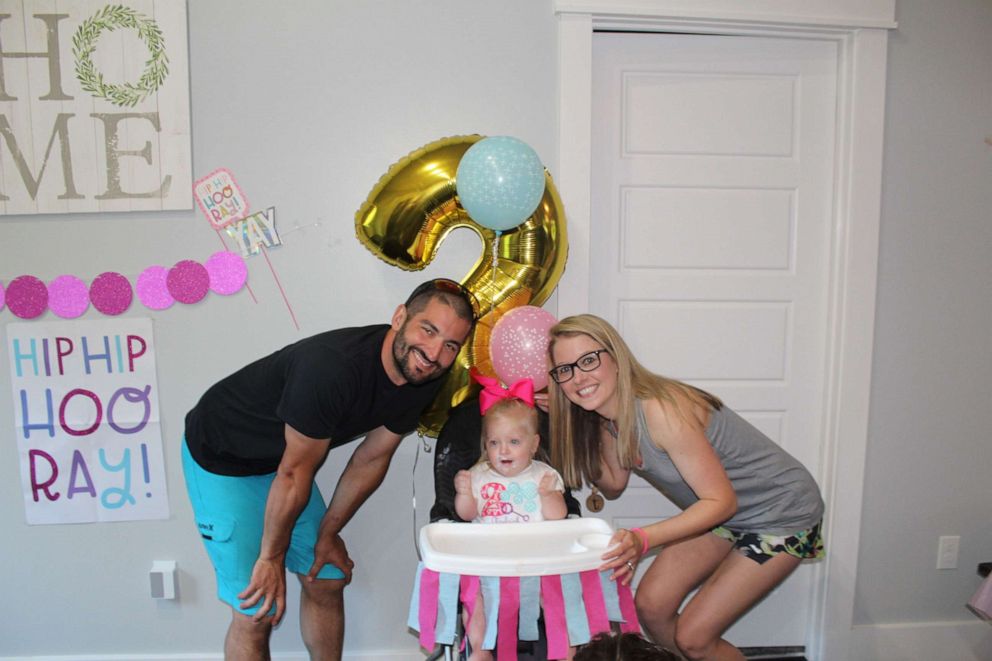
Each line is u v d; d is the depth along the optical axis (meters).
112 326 2.01
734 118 2.17
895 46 2.12
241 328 2.04
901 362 2.22
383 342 1.61
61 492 2.06
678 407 1.51
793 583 2.31
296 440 1.54
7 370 2.02
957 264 2.21
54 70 1.92
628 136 2.15
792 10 2.04
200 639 2.13
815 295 2.25
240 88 1.97
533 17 2.01
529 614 1.31
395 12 1.98
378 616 2.14
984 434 2.27
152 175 1.96
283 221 2.01
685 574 1.78
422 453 2.10
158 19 1.92
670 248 2.20
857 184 2.12
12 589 2.09
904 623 2.30
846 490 2.21
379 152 2.01
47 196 1.95
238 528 1.70
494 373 1.78
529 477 1.57
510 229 1.79
